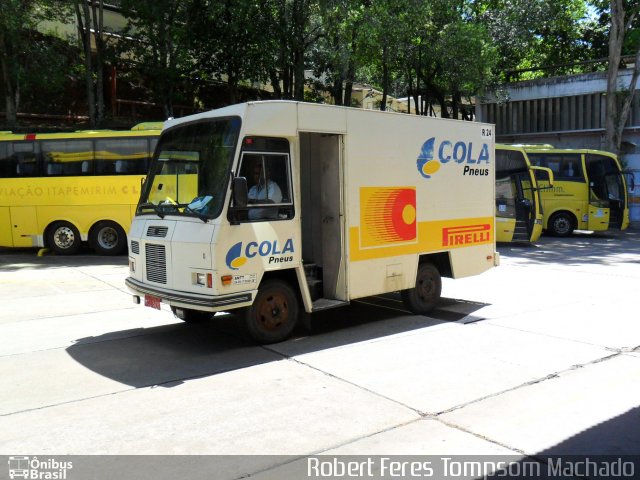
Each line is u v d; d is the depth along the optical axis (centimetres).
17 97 1880
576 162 2086
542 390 530
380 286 771
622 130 2500
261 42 1969
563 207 2084
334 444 423
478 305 912
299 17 1958
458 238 875
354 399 511
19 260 1466
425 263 845
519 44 2534
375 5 1920
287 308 701
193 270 636
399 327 775
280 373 586
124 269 1305
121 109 2212
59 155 1538
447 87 2550
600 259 1462
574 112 2761
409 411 483
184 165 691
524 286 1077
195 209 648
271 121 662
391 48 2098
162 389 543
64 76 1938
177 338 726
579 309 872
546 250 1680
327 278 752
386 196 771
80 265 1372
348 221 729
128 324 804
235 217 629
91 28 2167
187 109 2372
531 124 2903
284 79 2231
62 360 638
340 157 721
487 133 918
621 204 2083
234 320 820
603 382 550
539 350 659
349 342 702
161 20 1947
